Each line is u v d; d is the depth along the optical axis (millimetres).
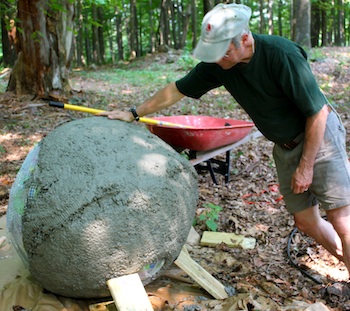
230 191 5188
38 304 2777
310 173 2686
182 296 2975
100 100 10125
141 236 2562
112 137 2799
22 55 9531
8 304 2795
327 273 3414
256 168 5906
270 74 2545
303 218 3121
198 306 2828
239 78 2682
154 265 2752
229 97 10789
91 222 2475
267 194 5055
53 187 2557
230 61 2533
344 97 10266
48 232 2516
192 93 3086
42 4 9172
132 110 3207
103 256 2514
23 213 2627
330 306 2975
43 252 2559
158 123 3703
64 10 8555
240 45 2443
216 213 4281
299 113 2725
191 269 2967
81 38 29406
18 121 7953
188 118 5422
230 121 5391
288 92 2529
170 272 3281
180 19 32719
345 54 16969
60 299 2824
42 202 2551
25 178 2770
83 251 2490
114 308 2707
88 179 2545
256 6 31328
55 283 2660
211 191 5184
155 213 2607
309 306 2775
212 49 2410
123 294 2449
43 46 9352
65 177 2572
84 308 2789
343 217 2809
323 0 25938
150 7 30234
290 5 29703
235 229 4156
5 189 5102
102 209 2494
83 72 18984
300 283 3285
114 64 24078
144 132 3018
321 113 2518
